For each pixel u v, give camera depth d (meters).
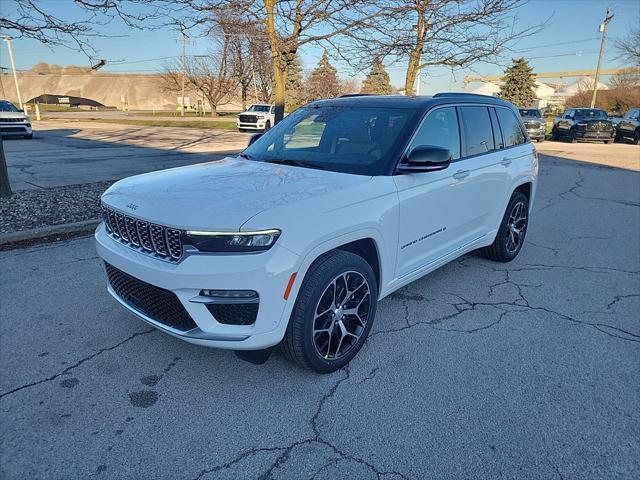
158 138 22.94
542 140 24.66
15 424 2.57
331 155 3.64
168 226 2.62
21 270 4.78
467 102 4.35
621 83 47.81
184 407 2.74
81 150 16.80
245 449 2.43
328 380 3.03
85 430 2.54
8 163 12.98
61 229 6.04
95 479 2.22
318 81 50.47
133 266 2.78
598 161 15.57
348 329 3.15
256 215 2.56
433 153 3.25
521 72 52.50
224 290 2.53
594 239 6.43
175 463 2.33
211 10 8.15
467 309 4.11
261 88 54.66
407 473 2.29
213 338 2.59
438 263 4.04
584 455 2.41
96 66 7.62
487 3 9.09
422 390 2.94
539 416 2.71
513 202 5.14
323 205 2.81
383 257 3.27
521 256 5.63
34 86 112.19
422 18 9.68
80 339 3.46
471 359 3.30
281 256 2.55
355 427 2.60
